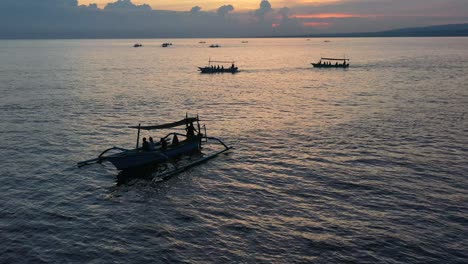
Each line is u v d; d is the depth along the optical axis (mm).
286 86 77062
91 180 26297
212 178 26859
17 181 25719
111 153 32000
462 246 17438
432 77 88250
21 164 29047
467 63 129625
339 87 74375
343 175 26547
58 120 44469
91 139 36375
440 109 49219
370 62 144125
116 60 162000
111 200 23109
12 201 22578
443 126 40125
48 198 23172
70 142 35219
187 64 140125
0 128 40219
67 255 17016
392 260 16453
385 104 53844
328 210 21234
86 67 124250
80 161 29922
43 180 26016
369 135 37000
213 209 21734
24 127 40844
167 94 65812
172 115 47938
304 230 19047
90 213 21250
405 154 31000
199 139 33812
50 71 109062
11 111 49531
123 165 27281
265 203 22359
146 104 55719
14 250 17344
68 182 25812
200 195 23859
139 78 92062
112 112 49594
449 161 29125
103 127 41219
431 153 31141
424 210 21047
